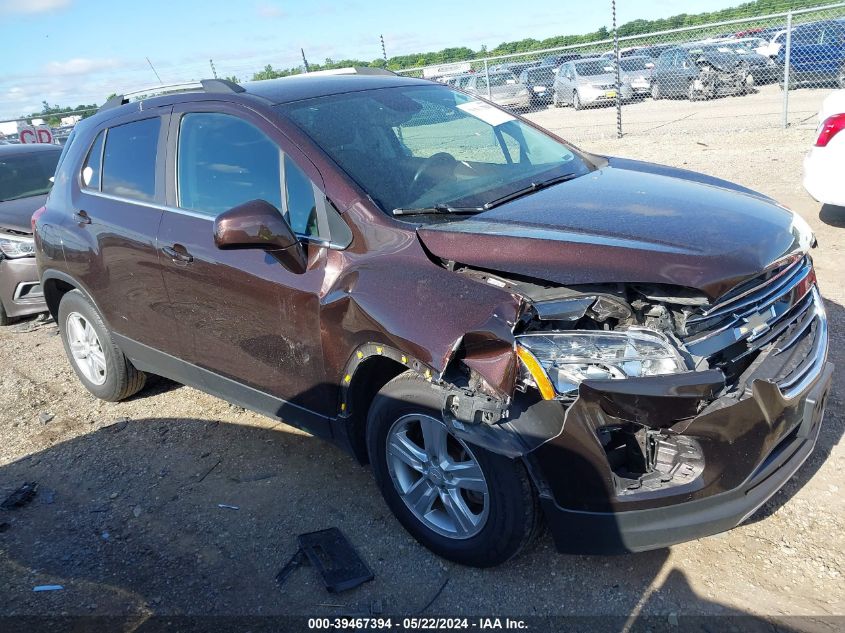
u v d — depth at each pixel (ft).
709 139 37.60
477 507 9.55
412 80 14.02
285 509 11.55
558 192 10.85
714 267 8.20
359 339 9.52
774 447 8.55
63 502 12.59
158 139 12.98
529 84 62.49
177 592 10.00
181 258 12.01
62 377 18.35
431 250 9.27
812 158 19.89
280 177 10.92
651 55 61.72
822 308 10.33
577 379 8.07
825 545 9.39
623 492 8.23
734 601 8.70
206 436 14.25
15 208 23.35
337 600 9.51
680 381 7.62
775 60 50.06
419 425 9.73
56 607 9.95
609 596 9.03
